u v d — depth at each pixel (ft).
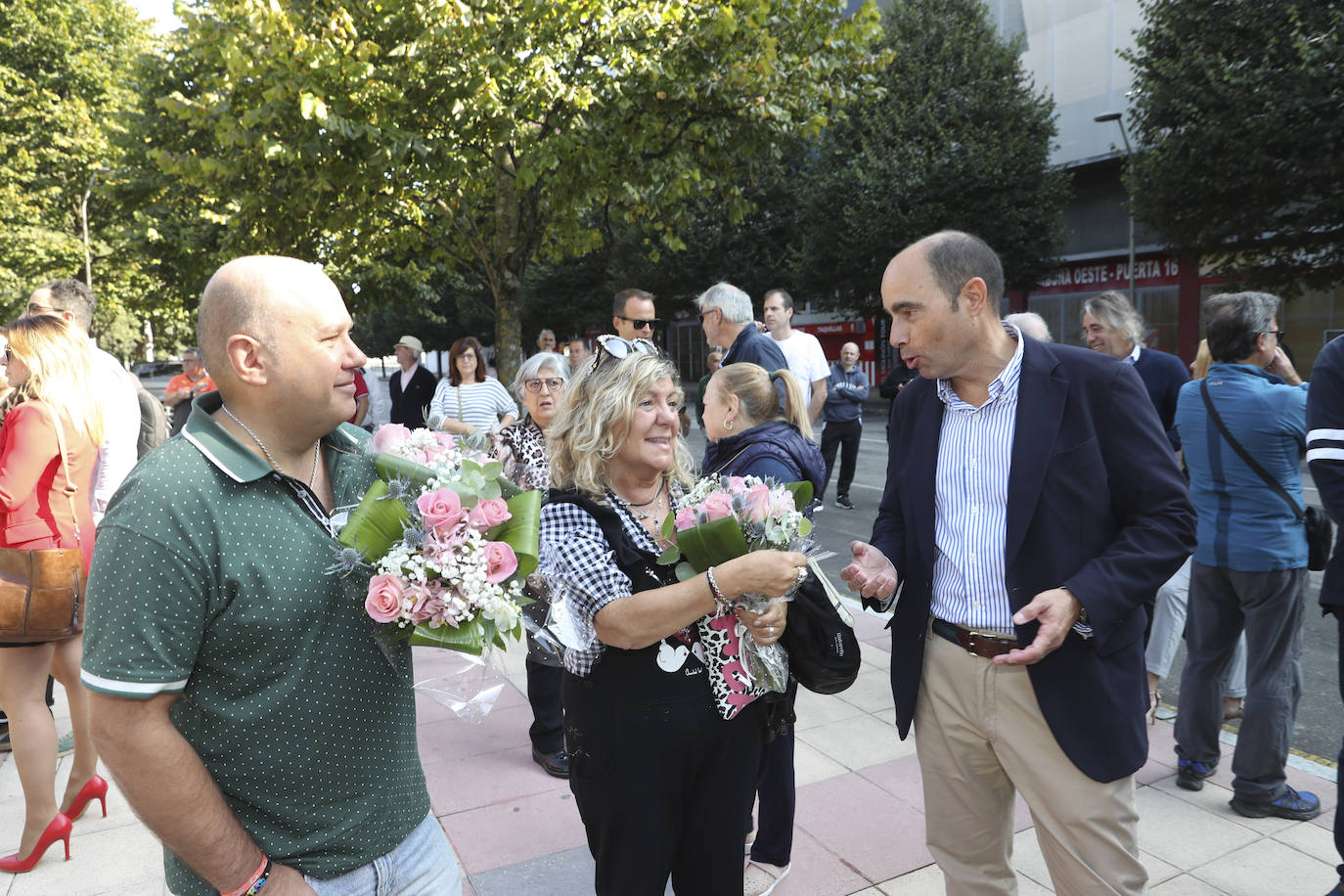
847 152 64.28
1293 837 9.61
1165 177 45.39
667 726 5.99
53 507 9.32
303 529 4.50
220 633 4.22
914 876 9.06
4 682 9.38
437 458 5.32
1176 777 11.02
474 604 4.56
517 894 8.83
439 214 35.47
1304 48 38.81
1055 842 6.61
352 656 4.60
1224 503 10.00
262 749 4.37
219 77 28.99
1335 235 43.45
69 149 73.56
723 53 28.99
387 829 4.82
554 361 12.46
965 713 6.86
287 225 31.60
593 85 27.81
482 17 25.96
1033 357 6.70
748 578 5.57
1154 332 67.21
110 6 84.53
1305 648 16.22
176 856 4.41
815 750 12.00
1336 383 7.61
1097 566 6.19
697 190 32.04
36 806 9.34
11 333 9.51
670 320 89.97
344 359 4.62
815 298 73.51
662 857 6.12
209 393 4.65
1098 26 63.00
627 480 6.56
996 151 59.62
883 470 40.68
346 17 25.91
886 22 63.72
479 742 12.40
